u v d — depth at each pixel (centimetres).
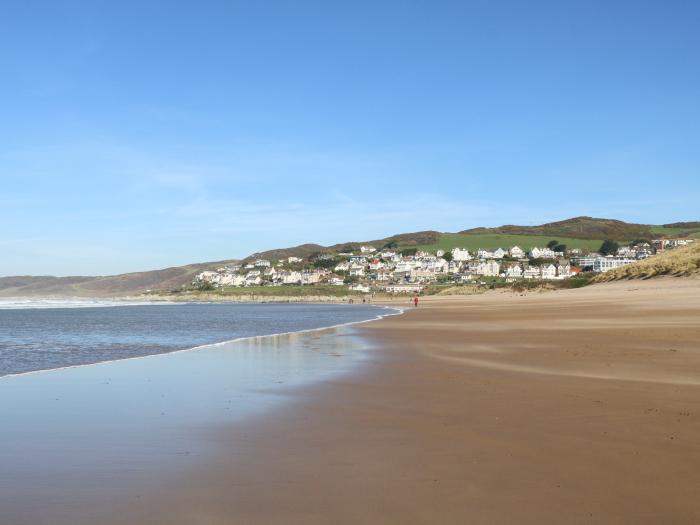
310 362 2300
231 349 2892
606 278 12744
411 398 1475
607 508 728
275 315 8825
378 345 2986
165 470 906
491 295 16325
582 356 2236
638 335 2992
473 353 2467
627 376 1744
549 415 1246
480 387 1614
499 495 777
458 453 977
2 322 6756
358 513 724
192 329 5003
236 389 1662
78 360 2550
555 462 915
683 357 2120
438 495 780
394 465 916
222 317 8212
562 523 686
